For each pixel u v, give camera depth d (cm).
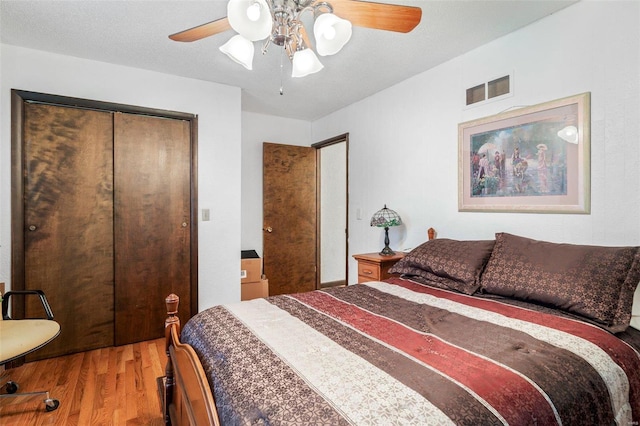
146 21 215
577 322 143
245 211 423
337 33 145
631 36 178
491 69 243
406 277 240
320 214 481
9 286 244
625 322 141
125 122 285
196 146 315
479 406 86
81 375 232
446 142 276
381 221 300
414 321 148
